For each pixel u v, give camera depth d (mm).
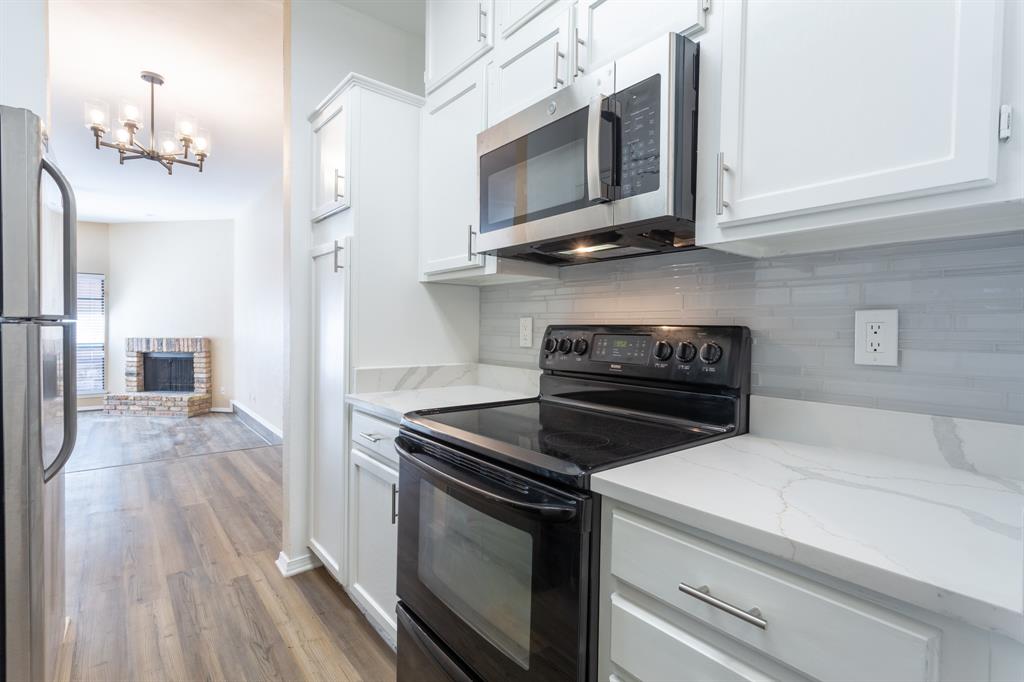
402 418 1463
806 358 1160
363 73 2436
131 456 4398
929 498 762
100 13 2467
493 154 1530
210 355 6824
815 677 608
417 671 1327
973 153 692
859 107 807
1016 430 863
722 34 1003
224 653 1745
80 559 2434
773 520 666
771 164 924
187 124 3189
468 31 1761
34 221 1095
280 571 2324
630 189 1101
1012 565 542
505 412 1505
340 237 2016
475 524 1127
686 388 1312
